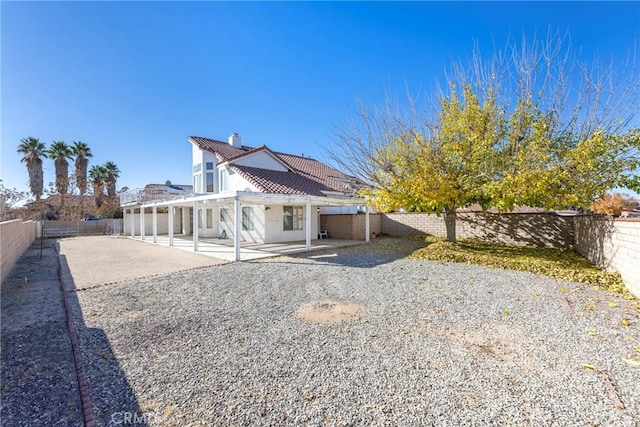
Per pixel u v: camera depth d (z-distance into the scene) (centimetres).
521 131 1066
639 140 888
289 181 1878
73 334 451
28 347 412
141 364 361
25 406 283
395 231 2030
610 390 295
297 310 557
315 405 279
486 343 406
